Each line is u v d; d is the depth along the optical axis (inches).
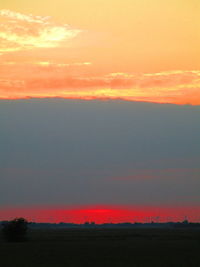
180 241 6136.8
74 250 4411.9
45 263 3218.5
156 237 7519.7
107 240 6476.4
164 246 5034.5
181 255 3838.6
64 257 3651.6
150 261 3341.5
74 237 7691.9
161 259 3486.7
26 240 6599.4
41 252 4163.4
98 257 3651.6
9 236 6481.3
